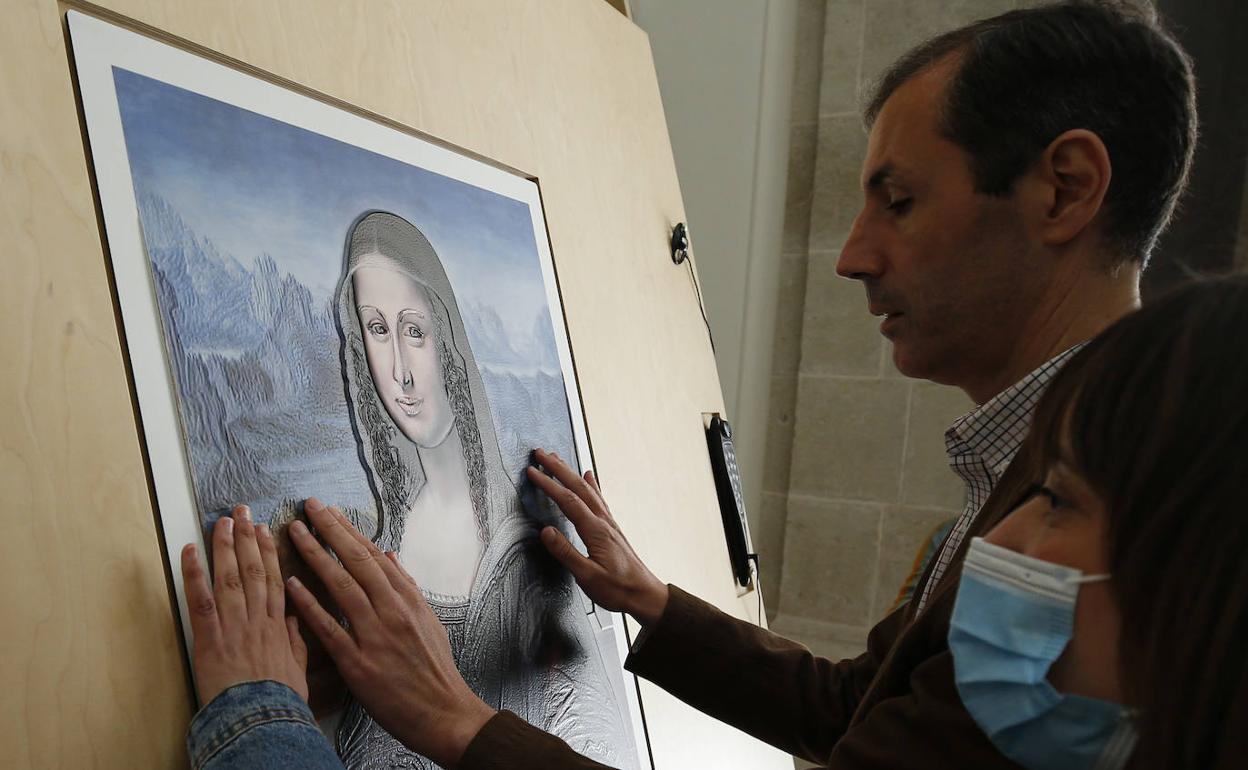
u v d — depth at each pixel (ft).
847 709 3.45
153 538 2.14
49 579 1.92
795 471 9.86
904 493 9.39
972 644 1.66
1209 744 1.19
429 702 2.45
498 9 4.12
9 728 1.81
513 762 2.39
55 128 2.12
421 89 3.44
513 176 3.96
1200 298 1.35
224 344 2.40
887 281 2.81
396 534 2.79
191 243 2.38
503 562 3.23
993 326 2.72
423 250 3.21
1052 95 2.45
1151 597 1.26
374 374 2.86
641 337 4.80
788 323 9.96
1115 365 1.40
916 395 9.26
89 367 2.08
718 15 9.56
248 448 2.40
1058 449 1.60
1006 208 2.56
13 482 1.89
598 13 5.19
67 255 2.08
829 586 9.80
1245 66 8.52
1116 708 1.49
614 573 3.54
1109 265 2.61
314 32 2.96
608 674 3.64
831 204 9.50
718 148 9.70
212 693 2.08
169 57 2.44
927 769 1.82
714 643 3.55
